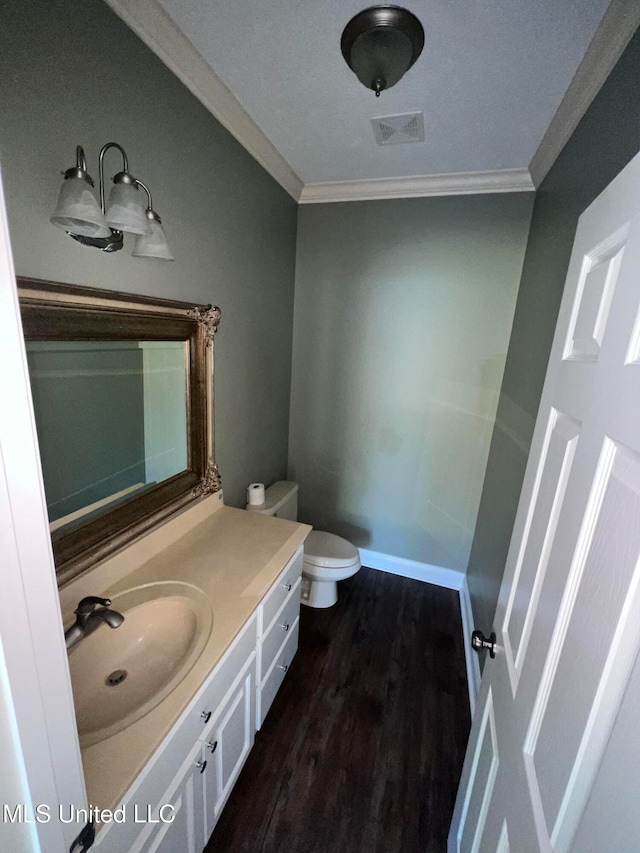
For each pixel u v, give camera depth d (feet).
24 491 1.24
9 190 2.56
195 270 4.60
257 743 4.74
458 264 6.67
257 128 5.12
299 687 5.55
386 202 6.84
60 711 1.47
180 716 2.67
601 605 1.57
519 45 3.47
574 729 1.62
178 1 3.20
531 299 5.42
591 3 2.99
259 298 6.32
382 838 3.89
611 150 3.22
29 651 1.31
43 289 2.77
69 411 3.24
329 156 5.81
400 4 3.11
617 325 1.77
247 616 3.51
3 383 1.16
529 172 5.84
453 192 6.42
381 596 7.73
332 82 4.15
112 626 2.89
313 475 8.61
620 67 3.17
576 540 1.92
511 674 2.70
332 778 4.39
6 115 2.49
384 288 7.19
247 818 3.98
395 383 7.56
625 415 1.58
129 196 2.83
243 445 6.44
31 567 1.29
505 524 5.25
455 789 4.35
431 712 5.27
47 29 2.66
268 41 3.60
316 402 8.20
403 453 7.86
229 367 5.68
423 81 4.04
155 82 3.65
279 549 4.59
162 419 4.33
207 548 4.54
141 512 4.10
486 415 7.11
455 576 8.03
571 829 1.50
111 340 3.47
